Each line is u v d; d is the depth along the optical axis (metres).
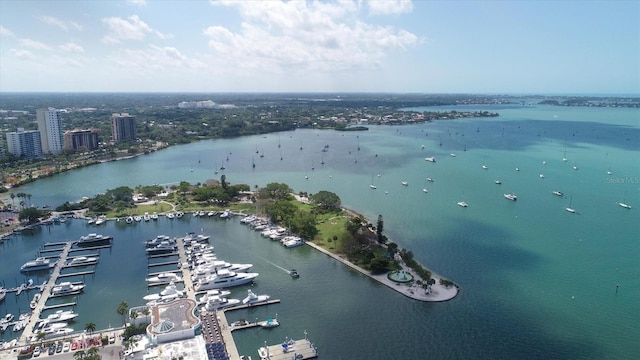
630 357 197.12
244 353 197.88
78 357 184.62
